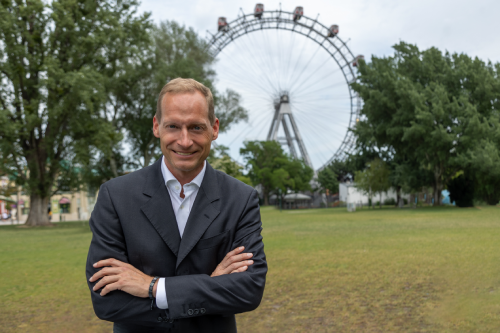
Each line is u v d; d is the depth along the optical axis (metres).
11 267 8.78
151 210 1.63
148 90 33.22
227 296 1.53
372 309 4.75
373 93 40.00
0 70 26.52
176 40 36.38
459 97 36.62
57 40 28.67
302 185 73.56
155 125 1.77
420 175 41.19
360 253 9.21
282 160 69.81
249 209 1.76
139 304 1.51
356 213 33.12
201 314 1.51
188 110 1.61
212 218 1.66
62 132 28.53
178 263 1.59
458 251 8.95
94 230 1.64
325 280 6.43
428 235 12.81
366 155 48.38
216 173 1.82
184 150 1.62
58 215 56.84
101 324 4.52
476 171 34.53
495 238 11.32
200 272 1.63
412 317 4.39
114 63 30.73
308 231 16.12
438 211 30.69
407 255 8.62
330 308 4.86
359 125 44.78
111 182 1.72
